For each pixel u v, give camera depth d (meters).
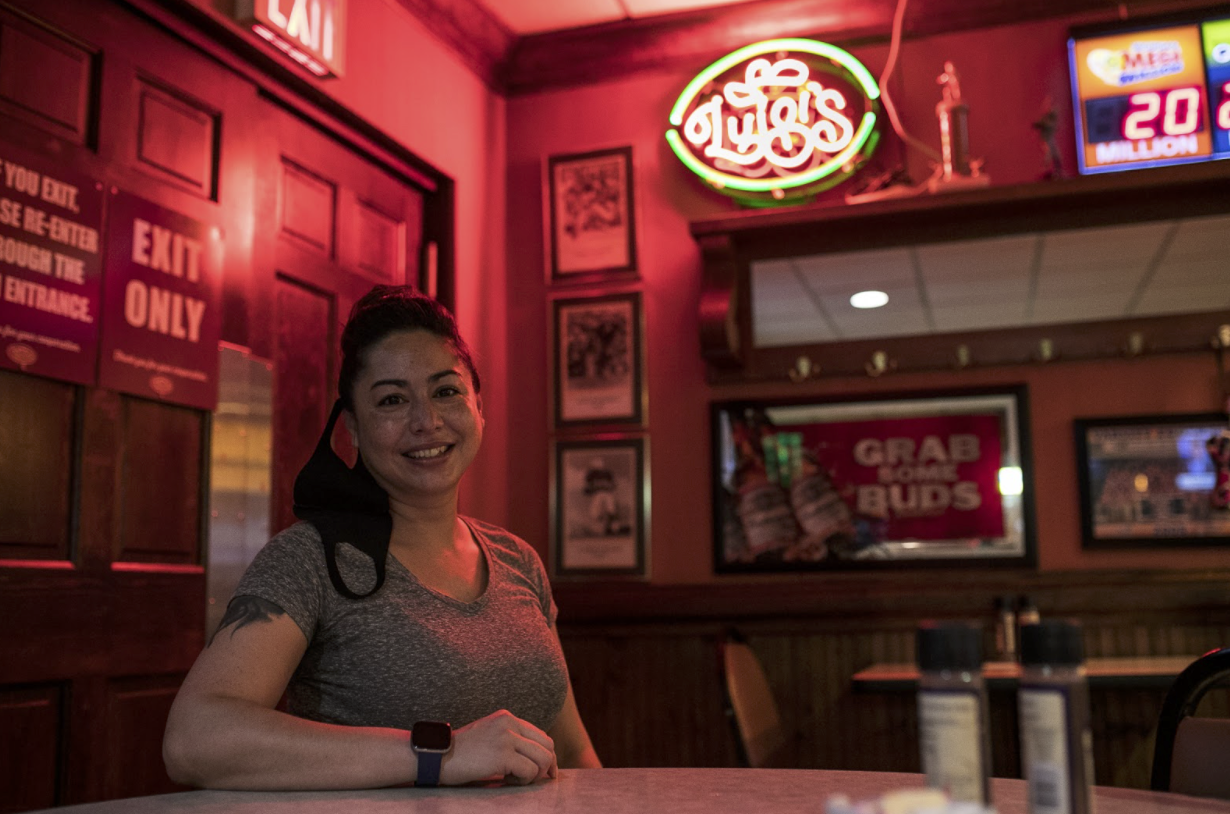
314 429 3.36
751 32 4.14
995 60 3.93
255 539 3.02
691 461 4.06
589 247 4.26
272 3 2.97
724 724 3.82
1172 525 3.56
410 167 3.91
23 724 2.31
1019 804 1.00
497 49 4.30
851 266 3.86
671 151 4.24
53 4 2.49
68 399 2.48
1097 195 3.48
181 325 2.80
